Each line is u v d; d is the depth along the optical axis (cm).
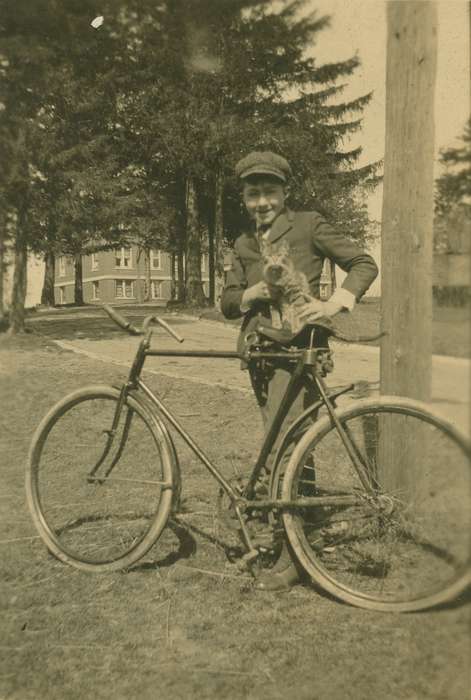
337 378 680
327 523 248
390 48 266
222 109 1150
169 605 241
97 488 315
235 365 800
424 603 220
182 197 1827
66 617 234
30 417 502
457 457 204
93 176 1152
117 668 204
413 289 262
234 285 267
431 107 260
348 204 975
